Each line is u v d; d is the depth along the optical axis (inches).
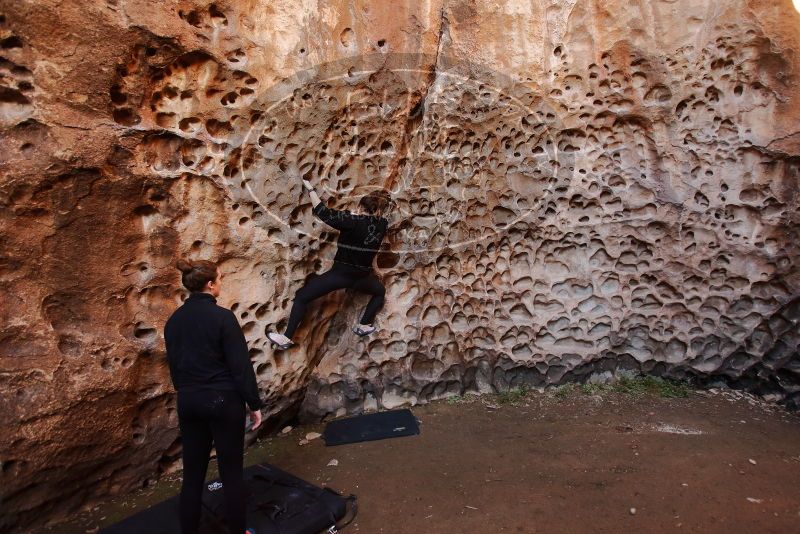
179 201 118.8
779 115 146.4
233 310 131.7
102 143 105.0
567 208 159.8
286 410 149.0
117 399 117.0
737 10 143.4
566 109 151.3
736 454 127.4
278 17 121.6
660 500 110.0
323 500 109.8
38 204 101.4
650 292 164.7
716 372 164.6
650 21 147.2
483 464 128.0
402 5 138.3
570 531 102.1
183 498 89.0
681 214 156.9
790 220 150.8
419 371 165.5
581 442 136.6
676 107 151.0
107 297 114.8
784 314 156.3
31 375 104.8
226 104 119.5
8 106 97.0
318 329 152.5
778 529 100.0
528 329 167.0
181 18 110.7
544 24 147.2
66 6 96.3
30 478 105.3
